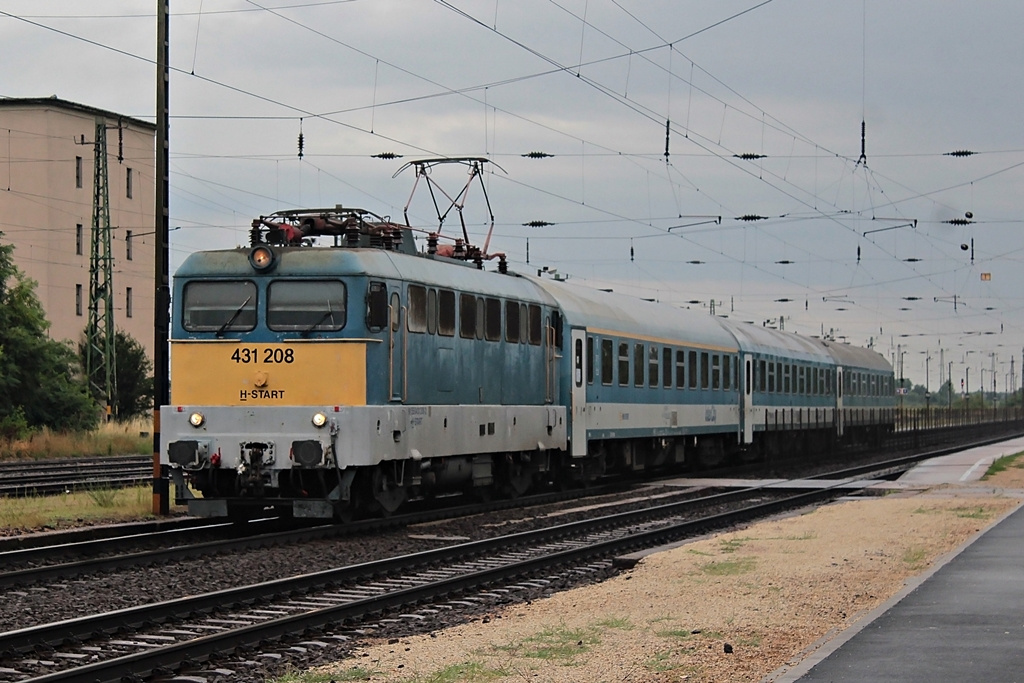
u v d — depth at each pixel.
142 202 81.75
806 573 17.47
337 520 24.39
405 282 23.80
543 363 30.23
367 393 22.62
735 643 12.62
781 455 52.12
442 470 25.72
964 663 10.92
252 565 18.81
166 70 24.58
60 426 53.44
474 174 28.91
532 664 11.64
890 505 27.69
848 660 11.08
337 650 12.83
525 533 22.44
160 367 24.47
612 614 14.42
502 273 29.25
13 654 12.35
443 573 18.66
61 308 74.94
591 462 33.91
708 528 25.28
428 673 11.34
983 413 112.94
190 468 22.78
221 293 23.23
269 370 22.84
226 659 12.34
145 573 17.83
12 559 18.50
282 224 24.09
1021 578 15.86
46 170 74.06
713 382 43.06
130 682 11.27
